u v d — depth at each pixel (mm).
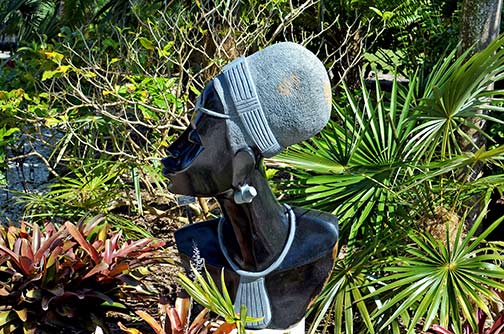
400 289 3469
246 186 2809
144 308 4086
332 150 3766
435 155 4055
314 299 3037
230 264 2992
